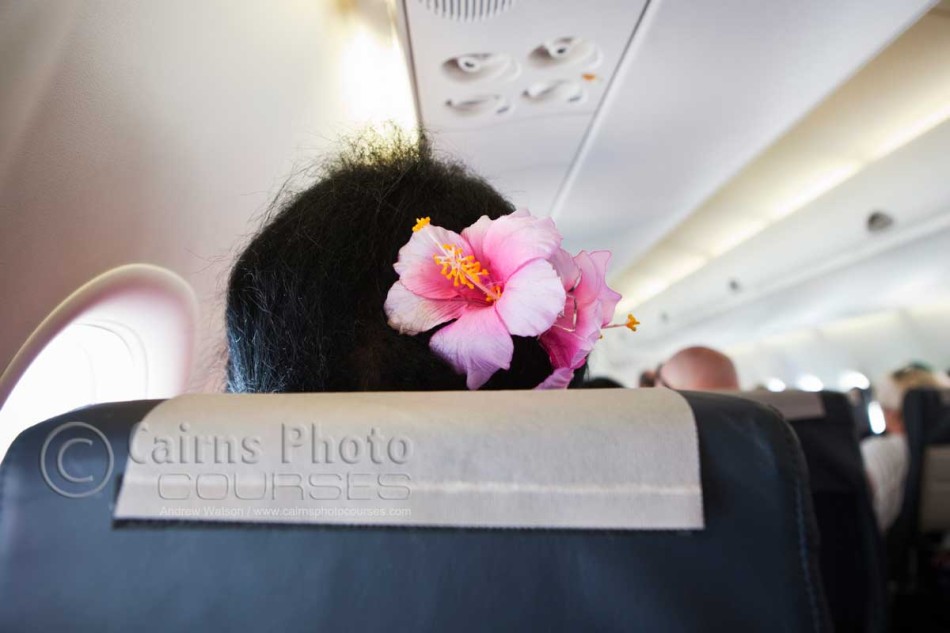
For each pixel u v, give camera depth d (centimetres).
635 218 471
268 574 32
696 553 30
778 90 275
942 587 249
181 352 138
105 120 104
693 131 316
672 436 31
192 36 130
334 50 226
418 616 31
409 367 48
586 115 297
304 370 50
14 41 82
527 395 35
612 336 1242
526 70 251
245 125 158
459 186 61
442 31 221
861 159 514
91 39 98
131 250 116
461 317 46
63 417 35
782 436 31
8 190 84
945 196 442
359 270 51
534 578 31
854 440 143
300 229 54
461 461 32
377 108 286
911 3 214
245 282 56
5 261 85
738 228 686
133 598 33
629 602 30
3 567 33
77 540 33
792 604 30
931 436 257
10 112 82
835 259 582
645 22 221
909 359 810
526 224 46
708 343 1092
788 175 547
